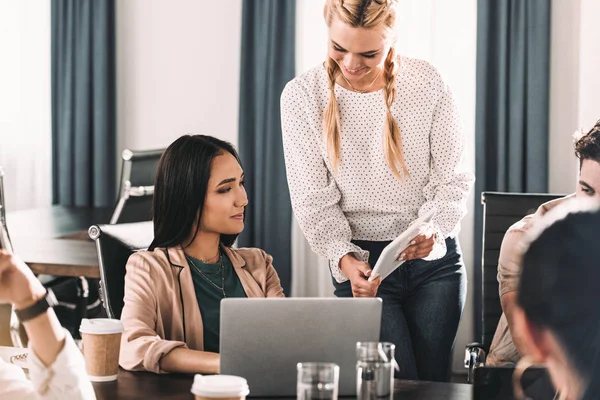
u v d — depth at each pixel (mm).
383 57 2518
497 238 2951
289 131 2750
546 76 4707
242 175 2359
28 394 1655
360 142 2691
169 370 2068
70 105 5512
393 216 2744
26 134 5617
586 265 1006
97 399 1817
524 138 4777
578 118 4723
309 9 5094
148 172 4328
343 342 1832
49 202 5680
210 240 2367
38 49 5570
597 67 4625
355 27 2426
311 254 5172
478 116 4789
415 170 2725
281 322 1808
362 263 2613
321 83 2717
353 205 2748
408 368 2646
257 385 1811
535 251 1030
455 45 4930
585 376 1021
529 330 1045
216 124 5453
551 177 4828
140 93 5559
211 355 2049
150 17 5504
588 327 1015
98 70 5461
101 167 5496
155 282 2256
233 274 2416
